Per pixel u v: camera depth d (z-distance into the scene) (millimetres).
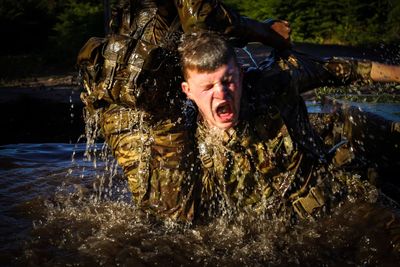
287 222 2801
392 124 3465
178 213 2795
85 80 2736
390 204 2936
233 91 2443
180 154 2748
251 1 21812
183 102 2760
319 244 2604
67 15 21016
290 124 2768
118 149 2898
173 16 2836
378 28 19156
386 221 2660
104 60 2592
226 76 2408
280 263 2471
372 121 3674
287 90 2740
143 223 2920
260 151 2723
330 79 2877
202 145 2758
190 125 2787
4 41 21750
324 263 2449
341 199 2869
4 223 3037
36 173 4133
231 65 2418
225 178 2764
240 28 2691
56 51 18672
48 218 3104
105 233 2840
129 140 2844
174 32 2793
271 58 2910
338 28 19797
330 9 20188
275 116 2717
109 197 3527
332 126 3873
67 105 10281
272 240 2668
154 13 2848
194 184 2783
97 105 2754
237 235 2734
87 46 2623
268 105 2721
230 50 2438
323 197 2816
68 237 2816
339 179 2920
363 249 2512
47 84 13984
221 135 2695
